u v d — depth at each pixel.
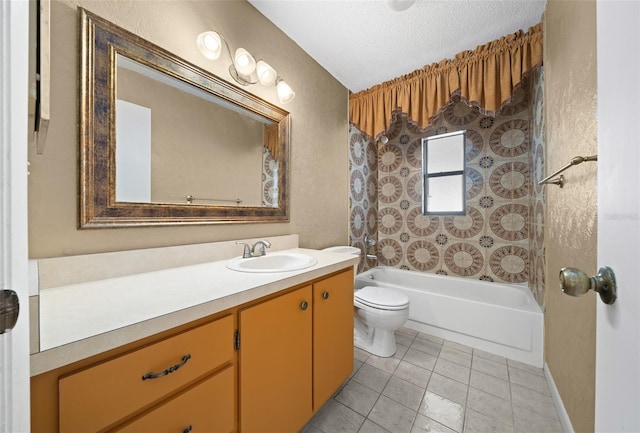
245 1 1.45
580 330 1.00
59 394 0.48
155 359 0.60
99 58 0.91
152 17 1.06
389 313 1.64
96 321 0.56
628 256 0.36
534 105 1.91
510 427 1.16
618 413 0.37
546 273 1.53
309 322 1.09
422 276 2.61
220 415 0.75
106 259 0.92
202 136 1.26
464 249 2.48
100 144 0.91
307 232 1.92
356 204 2.57
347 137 2.43
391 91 2.25
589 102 0.91
